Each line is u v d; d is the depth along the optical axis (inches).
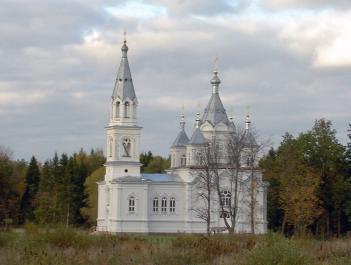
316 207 5319.9
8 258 1764.3
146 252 1958.7
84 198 7578.7
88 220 7386.8
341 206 5349.4
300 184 5339.6
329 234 5285.4
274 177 5831.7
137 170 6146.7
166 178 6225.4
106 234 2461.9
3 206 6840.6
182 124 6796.3
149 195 6063.0
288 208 5349.4
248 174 5920.3
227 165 5620.1
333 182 5477.4
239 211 5782.5
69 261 1795.0
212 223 5944.9
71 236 2231.8
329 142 5590.6
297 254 1701.5
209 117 6245.1
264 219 5885.8
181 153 6688.0
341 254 1959.9
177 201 6097.4
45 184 7706.7
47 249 2009.1
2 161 7076.8
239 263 1758.1
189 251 1967.3
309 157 5610.2
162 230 6048.2
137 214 6003.9
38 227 2326.5
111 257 1860.2
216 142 5841.5
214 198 5979.3
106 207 6215.6
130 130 6171.3
